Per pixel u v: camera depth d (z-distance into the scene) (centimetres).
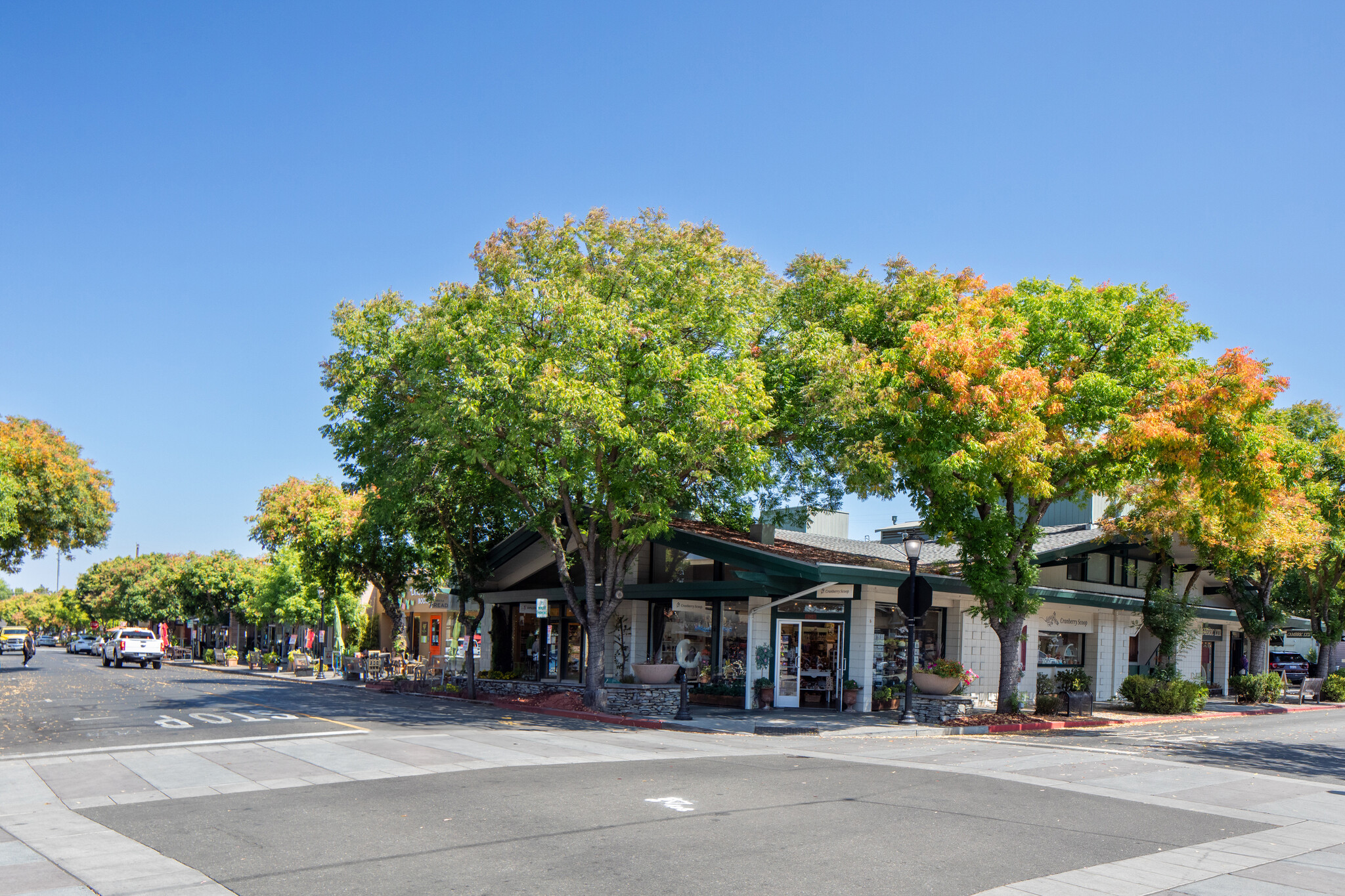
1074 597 2964
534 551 3147
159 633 8419
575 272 2230
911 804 1168
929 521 2325
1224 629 3962
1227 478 2183
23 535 3953
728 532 2789
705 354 2195
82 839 934
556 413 1981
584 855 875
